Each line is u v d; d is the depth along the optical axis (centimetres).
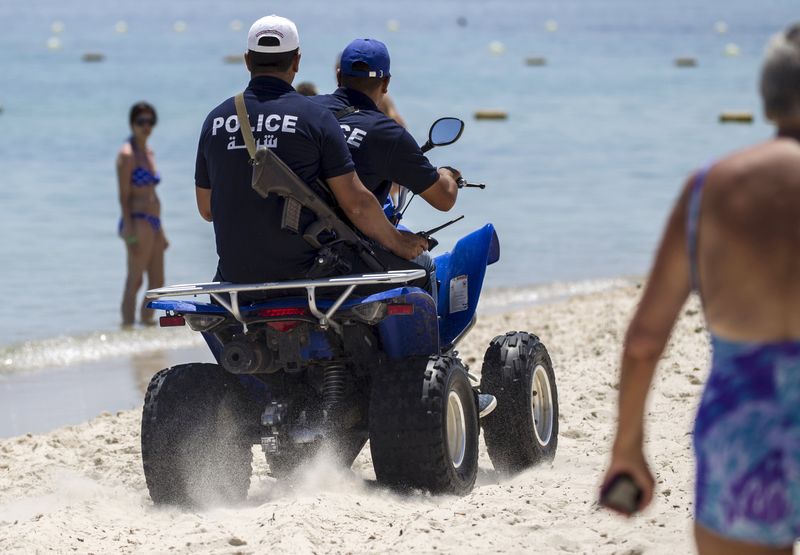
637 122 12669
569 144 10838
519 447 2456
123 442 3027
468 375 2423
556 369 3538
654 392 3083
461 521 1969
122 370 4253
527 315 4775
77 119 12175
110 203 7731
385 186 2334
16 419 3550
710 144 10900
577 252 6475
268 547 1875
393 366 2219
